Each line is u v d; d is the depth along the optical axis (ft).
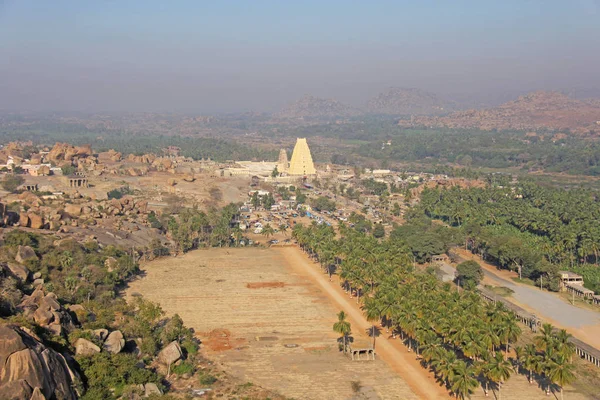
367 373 574.97
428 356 554.46
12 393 417.69
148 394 501.15
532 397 530.27
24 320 513.45
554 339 549.54
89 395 476.54
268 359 608.19
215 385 540.11
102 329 570.46
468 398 524.93
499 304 630.33
